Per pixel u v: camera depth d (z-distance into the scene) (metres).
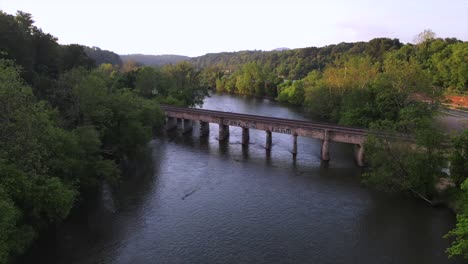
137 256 34.31
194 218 42.09
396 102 73.00
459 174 44.25
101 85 54.34
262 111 119.94
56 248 35.09
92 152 46.03
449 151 46.12
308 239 38.09
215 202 46.62
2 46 62.28
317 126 66.56
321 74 143.75
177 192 49.62
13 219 26.98
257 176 56.62
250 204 46.22
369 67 97.06
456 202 43.31
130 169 58.66
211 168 60.28
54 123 42.34
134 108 62.66
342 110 90.56
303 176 56.91
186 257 34.31
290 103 140.50
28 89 35.53
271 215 43.31
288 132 68.38
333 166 62.12
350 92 88.88
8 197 28.45
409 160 46.59
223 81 192.88
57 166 37.19
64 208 32.53
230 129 91.69
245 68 176.25
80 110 52.28
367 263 33.97
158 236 38.00
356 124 74.75
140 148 65.06
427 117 61.28
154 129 87.56
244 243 37.00
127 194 48.50
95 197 46.91
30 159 30.64
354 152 67.56
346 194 49.84
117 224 40.25
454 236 38.66
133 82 111.25
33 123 33.12
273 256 34.84
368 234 39.25
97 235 37.78
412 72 71.56
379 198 48.47
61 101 54.12
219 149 72.44
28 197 30.78
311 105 107.44
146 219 41.59
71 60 88.50
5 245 25.61
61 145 38.06
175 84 112.75
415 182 46.81
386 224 41.47
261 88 166.62
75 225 39.59
